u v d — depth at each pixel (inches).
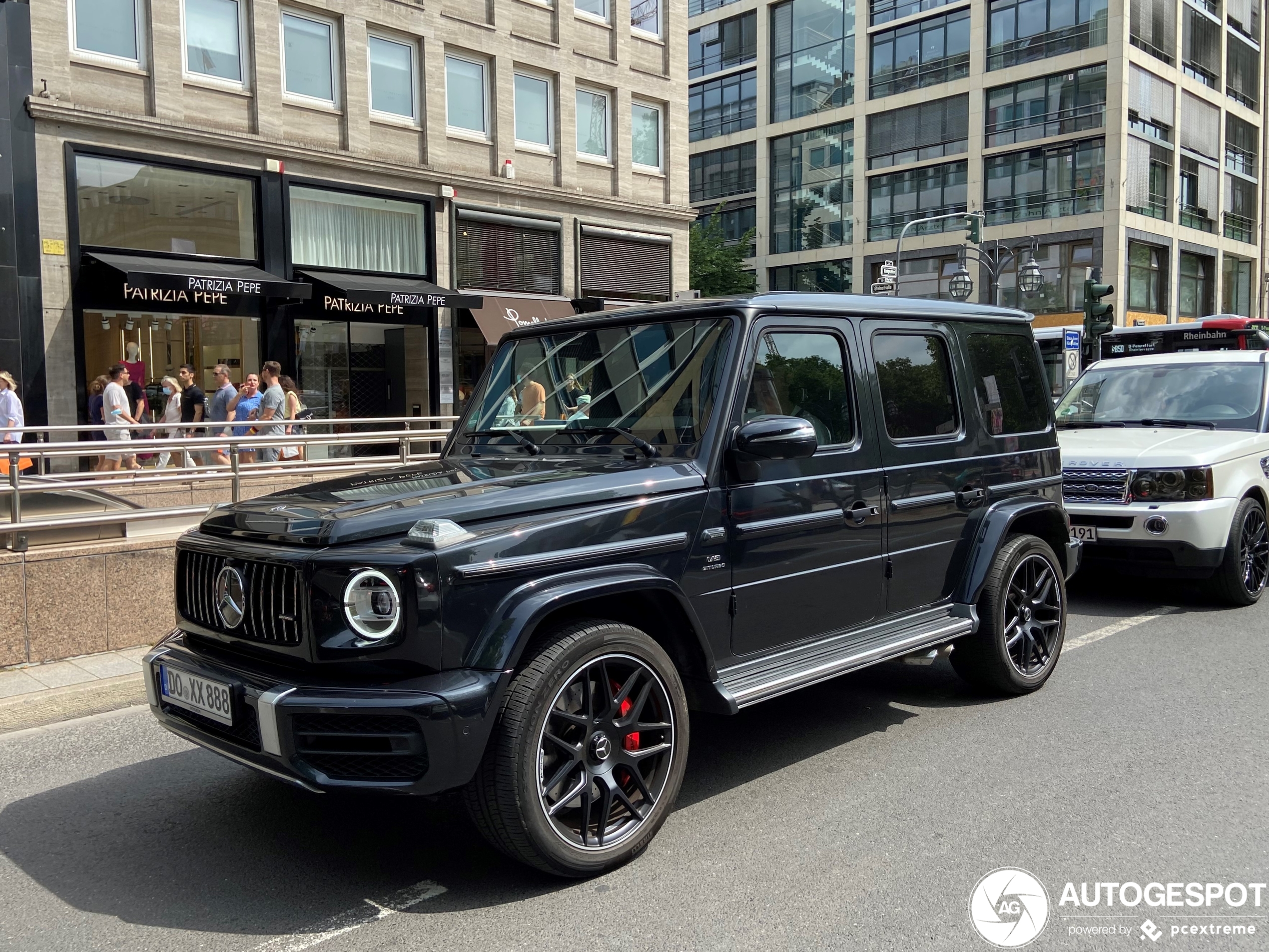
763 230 1729.8
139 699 214.5
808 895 125.3
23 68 582.9
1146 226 1376.7
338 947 115.3
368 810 157.8
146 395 642.2
